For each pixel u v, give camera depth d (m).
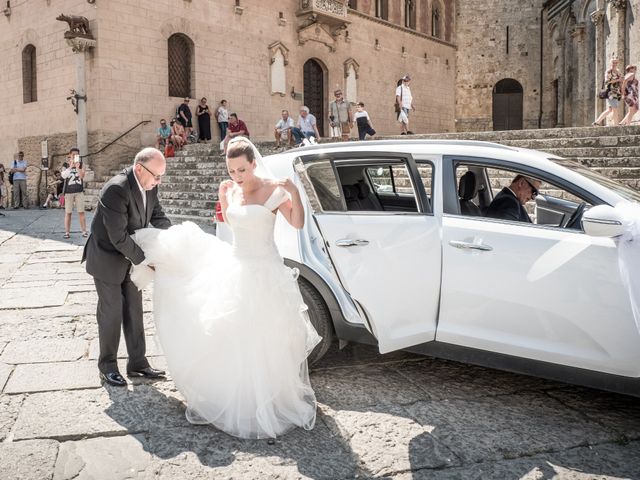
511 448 3.33
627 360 3.49
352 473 3.07
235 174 3.57
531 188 4.27
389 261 4.07
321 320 4.37
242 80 21.69
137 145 18.86
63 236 11.77
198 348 3.58
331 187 4.40
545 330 3.70
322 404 3.91
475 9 34.12
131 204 3.98
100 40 17.84
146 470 3.08
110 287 4.16
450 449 3.31
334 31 24.94
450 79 32.84
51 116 19.69
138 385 4.20
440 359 4.78
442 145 4.29
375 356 4.84
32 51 20.64
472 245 3.89
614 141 12.00
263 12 22.23
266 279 3.55
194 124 20.31
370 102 27.31
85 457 3.20
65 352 4.89
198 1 20.19
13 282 7.57
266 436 3.43
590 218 3.43
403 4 29.22
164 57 19.41
